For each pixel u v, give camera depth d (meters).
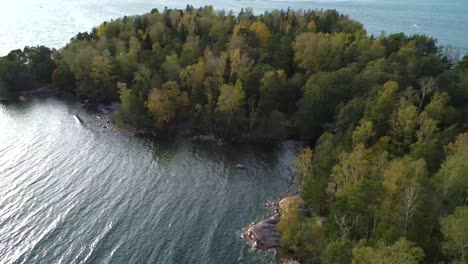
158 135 130.38
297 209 77.62
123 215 88.44
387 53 139.12
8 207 89.75
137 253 77.19
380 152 82.94
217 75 133.88
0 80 160.00
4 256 75.25
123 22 184.88
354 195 64.44
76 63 157.25
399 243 52.47
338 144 94.75
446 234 55.53
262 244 79.19
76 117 143.25
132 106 134.25
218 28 163.62
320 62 135.38
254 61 142.00
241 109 128.62
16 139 124.44
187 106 134.75
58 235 81.50
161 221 86.69
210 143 125.50
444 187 67.56
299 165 94.94
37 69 168.12
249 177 105.94
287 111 131.50
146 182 102.44
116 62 154.25
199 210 90.88
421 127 86.50
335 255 59.19
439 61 120.25
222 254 77.06
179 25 170.25
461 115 96.75
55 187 98.50
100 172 106.50
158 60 148.62
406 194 62.03
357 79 117.81
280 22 174.88
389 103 97.06
